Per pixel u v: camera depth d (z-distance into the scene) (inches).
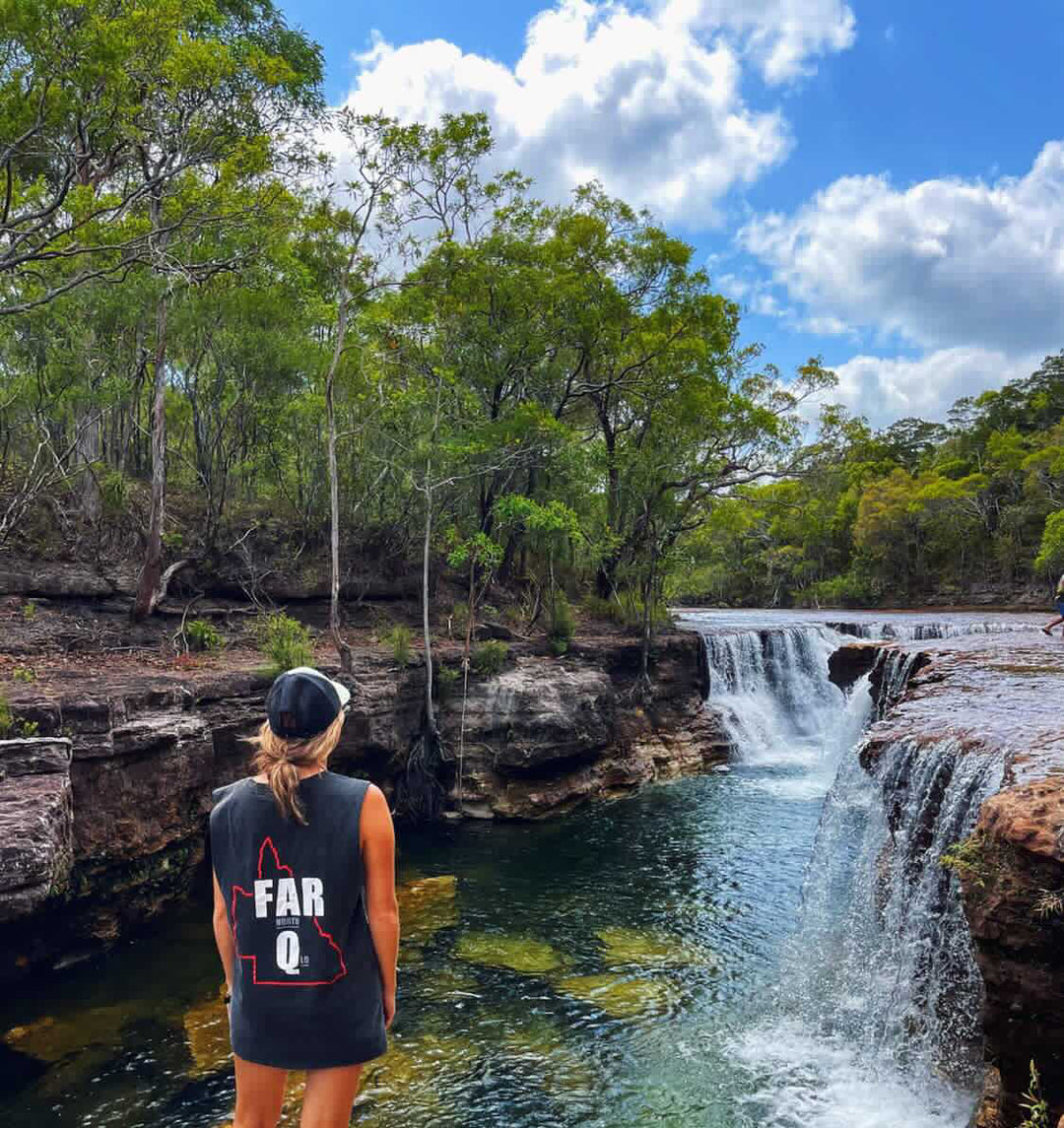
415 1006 380.2
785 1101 293.9
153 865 466.9
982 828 209.3
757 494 1424.7
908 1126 266.8
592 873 563.5
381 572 899.4
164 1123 293.7
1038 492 2454.5
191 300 719.7
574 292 976.3
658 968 417.1
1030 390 3275.1
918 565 2687.0
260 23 887.1
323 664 685.9
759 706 1008.2
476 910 496.4
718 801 746.2
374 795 91.4
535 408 887.1
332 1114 87.2
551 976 409.4
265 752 91.3
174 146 622.8
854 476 3097.9
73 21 498.6
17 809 351.3
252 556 821.2
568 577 1136.2
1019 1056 202.7
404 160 729.6
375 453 862.5
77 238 598.2
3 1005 374.3
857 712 588.7
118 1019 362.3
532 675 772.0
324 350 801.6
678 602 3085.6
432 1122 295.3
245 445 872.9
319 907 87.0
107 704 456.4
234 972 91.2
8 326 718.5
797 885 537.0
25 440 786.2
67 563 706.2
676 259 1055.6
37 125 516.4
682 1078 315.9
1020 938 194.7
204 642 698.8
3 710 414.0
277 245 729.0
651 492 1053.8
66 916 419.5
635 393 1087.0
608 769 788.6
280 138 629.0
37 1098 306.0
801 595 2869.1
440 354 928.3
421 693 719.1
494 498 993.5
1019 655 509.0
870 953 348.2
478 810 699.4
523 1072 325.4
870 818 375.6
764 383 1134.4
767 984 394.6
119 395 765.3
